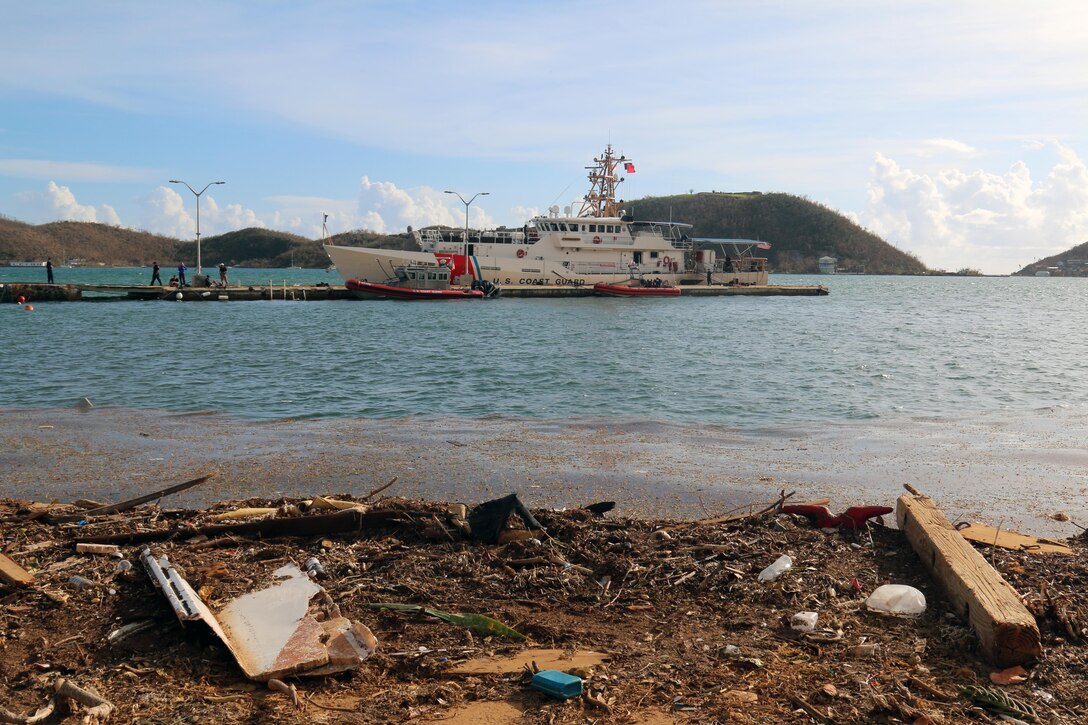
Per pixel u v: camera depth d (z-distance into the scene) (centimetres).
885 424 1769
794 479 1253
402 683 574
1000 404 2077
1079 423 1781
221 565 768
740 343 3706
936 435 1634
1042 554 832
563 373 2605
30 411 1864
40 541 863
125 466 1323
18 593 715
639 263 8162
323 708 531
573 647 634
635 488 1195
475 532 885
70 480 1235
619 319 5216
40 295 6091
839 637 643
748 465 1351
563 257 7612
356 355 3067
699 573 782
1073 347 3659
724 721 514
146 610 682
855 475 1282
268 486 1202
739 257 10138
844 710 529
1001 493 1175
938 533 790
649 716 521
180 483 1220
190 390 2200
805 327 4750
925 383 2450
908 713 519
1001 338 4125
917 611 691
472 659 609
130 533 875
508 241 7456
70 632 645
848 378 2541
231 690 556
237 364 2758
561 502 1123
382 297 6725
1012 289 13575
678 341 3784
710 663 600
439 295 6744
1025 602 673
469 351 3256
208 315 5162
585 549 848
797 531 909
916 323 5219
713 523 948
